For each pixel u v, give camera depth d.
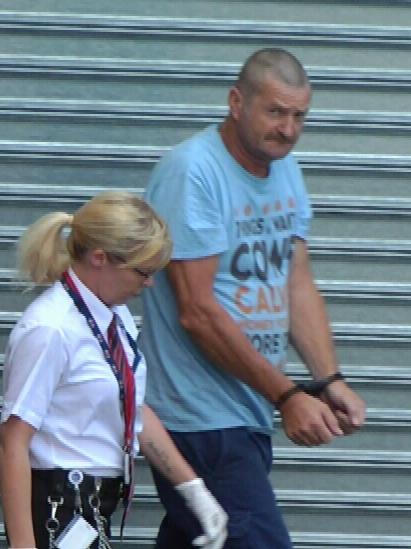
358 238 20.98
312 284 18.48
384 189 21.02
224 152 17.11
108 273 14.42
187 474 15.83
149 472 20.72
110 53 20.67
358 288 20.97
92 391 14.45
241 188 17.09
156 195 17.03
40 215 20.75
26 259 14.70
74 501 14.46
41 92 20.64
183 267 16.78
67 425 14.45
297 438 16.81
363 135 20.97
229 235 17.03
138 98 20.75
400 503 21.02
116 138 20.80
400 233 21.03
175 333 17.25
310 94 17.02
